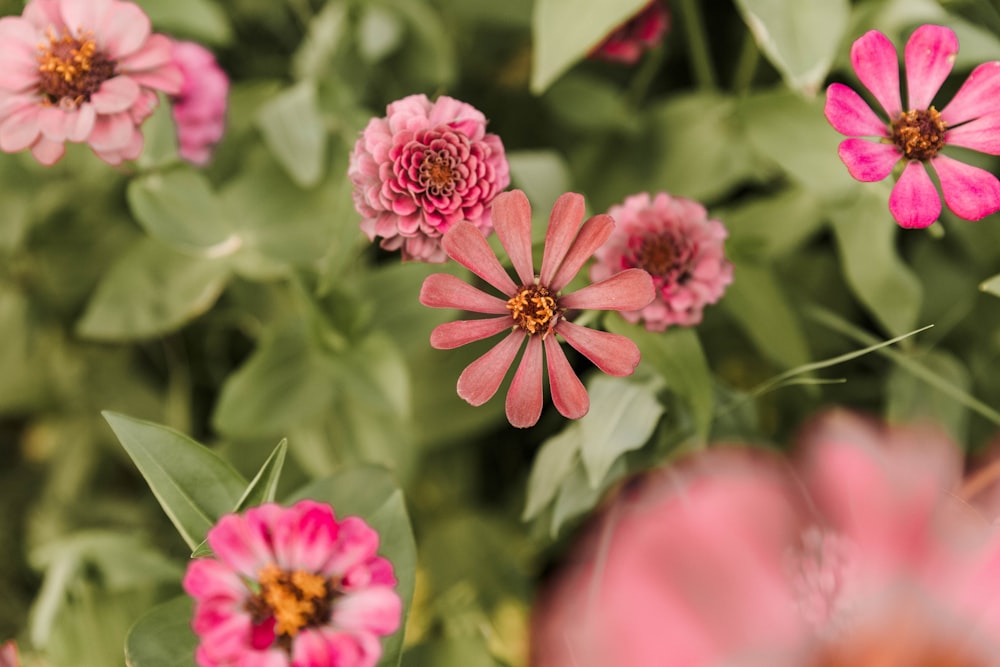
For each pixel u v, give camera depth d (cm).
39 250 70
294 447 65
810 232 64
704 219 55
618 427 54
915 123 52
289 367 63
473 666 59
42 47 54
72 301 71
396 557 52
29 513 74
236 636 47
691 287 54
